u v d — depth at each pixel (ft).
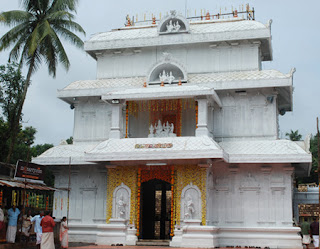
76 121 90.94
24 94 93.45
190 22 97.91
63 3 95.66
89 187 85.25
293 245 73.41
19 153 139.33
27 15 94.27
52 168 87.86
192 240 71.82
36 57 95.50
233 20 95.91
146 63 93.20
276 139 81.35
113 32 98.02
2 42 93.40
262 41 88.99
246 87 81.30
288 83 79.36
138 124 87.76
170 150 72.90
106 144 77.77
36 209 100.58
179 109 84.79
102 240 76.48
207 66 90.02
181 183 75.92
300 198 104.17
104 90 87.61
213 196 79.61
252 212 77.56
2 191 71.72
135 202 77.61
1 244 62.95
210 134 80.64
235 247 74.38
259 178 78.38
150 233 83.97
